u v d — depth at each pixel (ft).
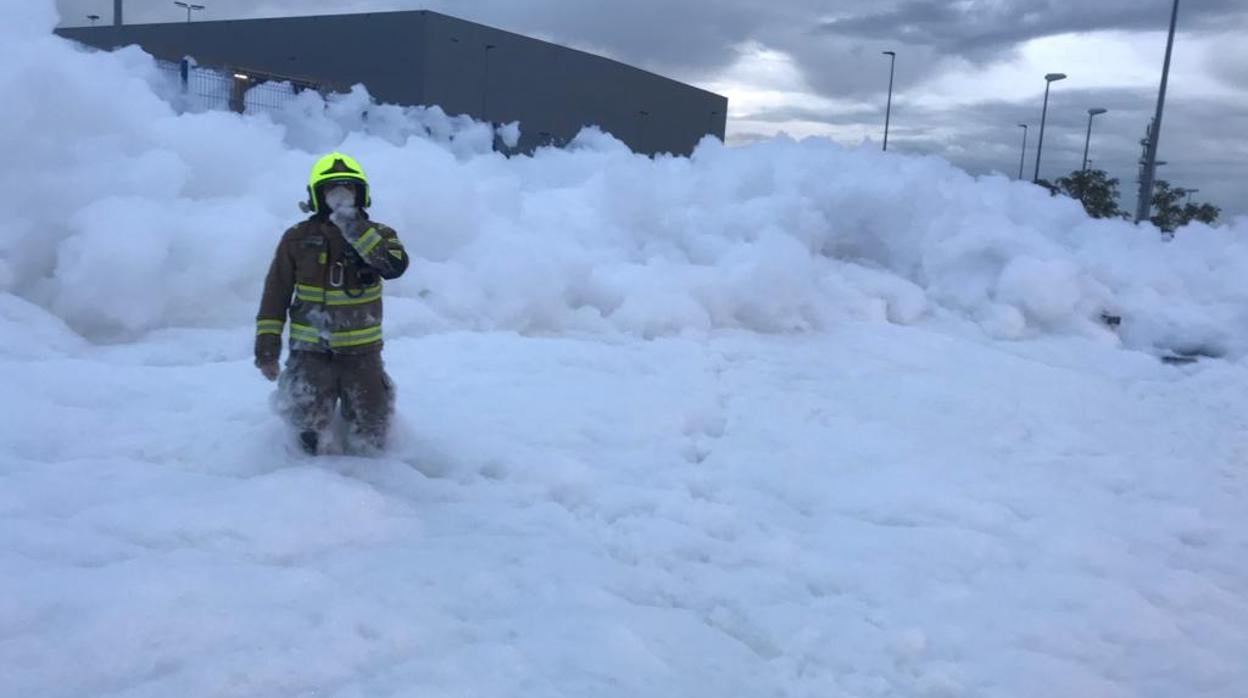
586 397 23.26
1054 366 35.04
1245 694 13.57
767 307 34.01
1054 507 20.51
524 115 170.30
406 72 152.05
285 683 10.89
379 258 16.47
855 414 25.75
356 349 17.02
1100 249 48.88
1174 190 134.82
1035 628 14.97
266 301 16.72
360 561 14.01
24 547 13.17
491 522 16.25
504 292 29.45
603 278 32.78
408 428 19.03
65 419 18.31
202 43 164.45
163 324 25.64
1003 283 40.45
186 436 18.01
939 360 32.99
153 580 12.33
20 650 10.75
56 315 24.23
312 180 16.55
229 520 14.34
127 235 24.23
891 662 13.64
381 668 11.47
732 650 13.23
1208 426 29.32
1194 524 20.65
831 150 48.21
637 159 43.21
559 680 11.55
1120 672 14.08
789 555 16.80
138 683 10.57
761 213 40.34
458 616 12.97
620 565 15.38
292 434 17.53
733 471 20.63
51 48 27.02
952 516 19.27
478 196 33.58
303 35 158.10
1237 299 43.96
